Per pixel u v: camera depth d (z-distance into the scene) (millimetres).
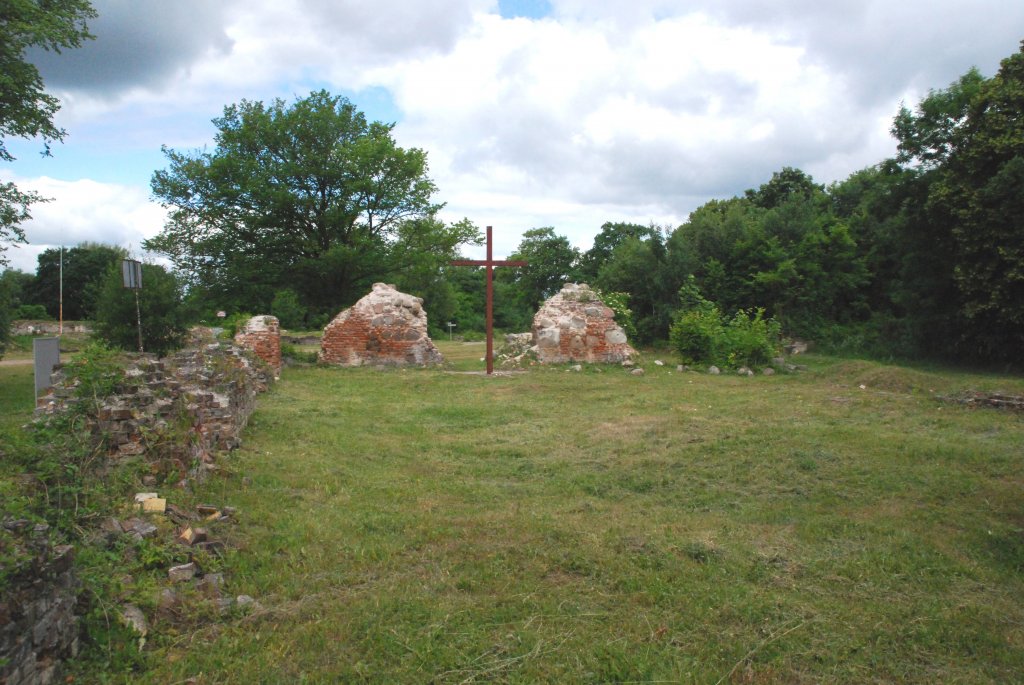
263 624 4145
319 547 5367
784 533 5961
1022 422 10359
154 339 13289
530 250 58562
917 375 14258
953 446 8789
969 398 12016
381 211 24203
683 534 5859
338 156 22828
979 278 19312
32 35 13680
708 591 4707
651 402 12836
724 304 28469
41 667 3201
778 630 4188
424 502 6672
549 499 6883
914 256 23141
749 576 5027
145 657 3709
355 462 8219
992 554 5516
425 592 4613
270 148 23094
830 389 14266
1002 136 18906
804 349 26531
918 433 9750
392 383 15859
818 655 3914
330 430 9961
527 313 58281
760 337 18781
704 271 29516
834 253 28344
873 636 4148
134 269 11242
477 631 4094
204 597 4391
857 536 5891
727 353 18875
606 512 6480
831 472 7805
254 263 22609
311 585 4711
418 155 24578
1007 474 7672
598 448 9062
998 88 19734
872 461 8188
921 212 22188
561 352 19359
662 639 4062
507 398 13562
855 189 35250
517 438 9750
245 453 8156
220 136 23000
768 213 30562
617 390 14516
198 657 3752
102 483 5211
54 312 43312
